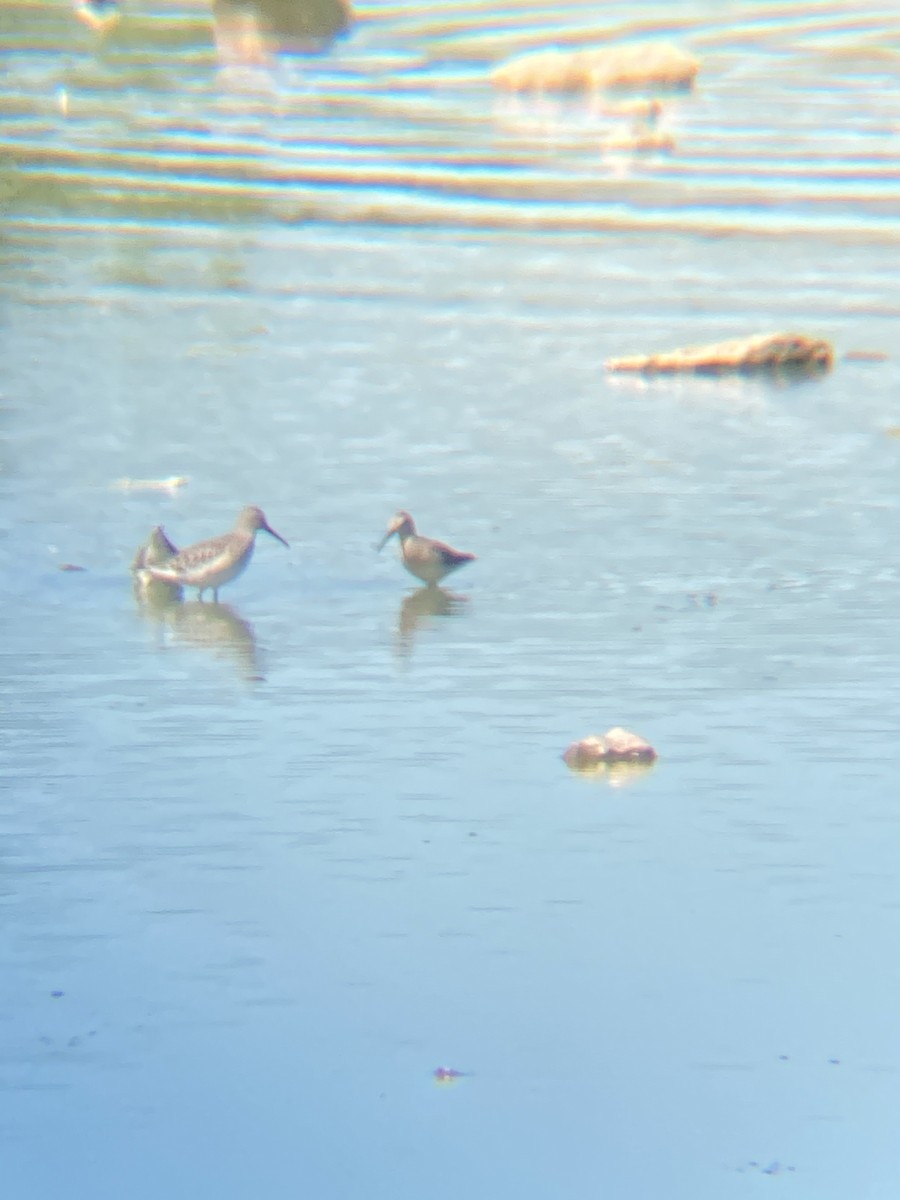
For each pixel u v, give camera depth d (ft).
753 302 109.50
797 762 47.44
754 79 181.47
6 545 65.36
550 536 67.15
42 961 37.52
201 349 96.27
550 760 47.55
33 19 193.88
